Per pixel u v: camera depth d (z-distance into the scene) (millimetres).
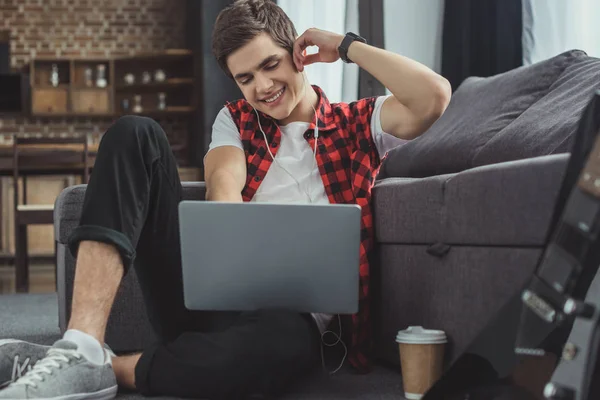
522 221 1271
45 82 8789
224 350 1354
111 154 1391
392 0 4355
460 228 1450
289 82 1679
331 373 1746
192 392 1386
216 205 1346
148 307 1608
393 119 1728
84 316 1353
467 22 4023
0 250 7895
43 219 5137
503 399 1062
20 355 1443
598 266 977
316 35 1697
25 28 8812
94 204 1363
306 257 1359
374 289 1854
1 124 8719
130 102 8812
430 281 1563
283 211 1348
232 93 6312
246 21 1634
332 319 1765
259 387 1370
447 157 2281
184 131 8758
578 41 3334
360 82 4340
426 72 1666
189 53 8312
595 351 958
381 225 1773
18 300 4332
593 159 950
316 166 1762
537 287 994
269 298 1376
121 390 1491
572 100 1956
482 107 2316
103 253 1355
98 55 8859
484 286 1370
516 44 3756
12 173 5691
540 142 1894
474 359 1079
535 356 1015
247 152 1767
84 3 8852
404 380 1464
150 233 1510
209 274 1364
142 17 8914
